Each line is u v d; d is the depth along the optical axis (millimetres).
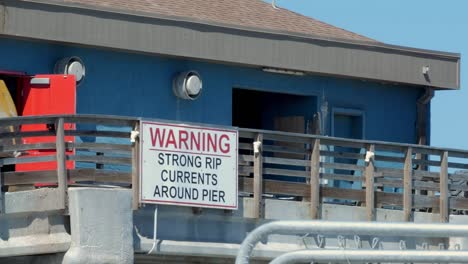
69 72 28453
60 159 23141
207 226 25234
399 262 14430
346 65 33312
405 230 14234
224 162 25172
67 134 23438
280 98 34719
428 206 29781
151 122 24031
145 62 30453
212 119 31734
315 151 27375
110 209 23156
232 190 25266
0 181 22781
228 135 25297
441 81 35438
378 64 34031
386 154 35062
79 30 28188
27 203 22844
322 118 34031
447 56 35531
